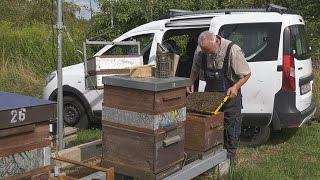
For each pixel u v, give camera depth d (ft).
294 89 18.74
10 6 64.64
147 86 10.83
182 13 22.08
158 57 11.82
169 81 11.16
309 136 21.61
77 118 22.67
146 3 34.83
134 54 17.78
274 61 18.61
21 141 8.31
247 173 15.19
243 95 18.92
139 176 11.33
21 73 35.37
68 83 22.33
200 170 12.77
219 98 14.15
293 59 18.75
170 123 11.46
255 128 19.74
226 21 19.61
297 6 34.94
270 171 16.12
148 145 11.09
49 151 8.94
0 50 37.76
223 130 14.44
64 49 36.42
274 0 34.55
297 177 16.11
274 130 20.94
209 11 21.31
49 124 8.87
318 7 35.17
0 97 8.99
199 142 13.08
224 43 14.79
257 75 18.72
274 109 18.63
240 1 34.88
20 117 8.09
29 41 38.47
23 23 54.13
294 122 18.70
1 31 40.75
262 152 19.19
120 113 11.52
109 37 35.22
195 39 22.13
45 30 42.70
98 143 14.66
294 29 19.39
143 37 21.43
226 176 14.84
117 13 35.63
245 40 19.21
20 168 8.38
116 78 11.47
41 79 35.27
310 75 20.79
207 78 15.31
